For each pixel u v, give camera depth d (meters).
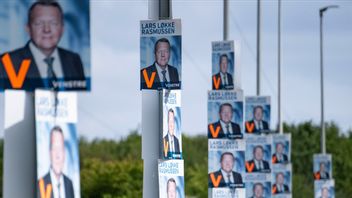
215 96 45.84
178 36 31.70
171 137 32.62
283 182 71.38
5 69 21.72
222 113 45.62
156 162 32.50
